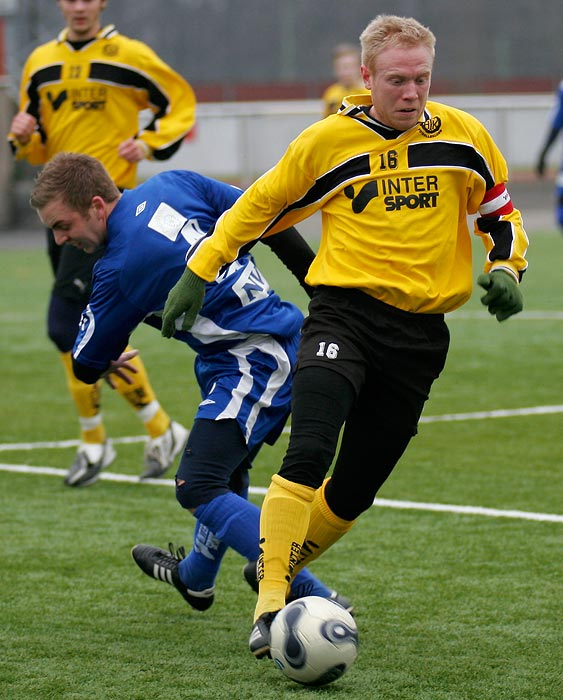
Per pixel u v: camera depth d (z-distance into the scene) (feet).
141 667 44.93
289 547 43.01
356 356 43.65
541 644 47.26
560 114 172.65
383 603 52.85
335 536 47.60
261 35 533.14
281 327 49.19
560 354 128.47
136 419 100.17
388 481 76.23
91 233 49.47
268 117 332.39
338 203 44.83
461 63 524.52
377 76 43.42
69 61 82.23
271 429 49.24
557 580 55.83
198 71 532.73
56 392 112.27
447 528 65.26
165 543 63.46
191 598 50.96
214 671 44.45
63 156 50.11
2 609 52.44
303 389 43.37
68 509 70.79
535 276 201.36
